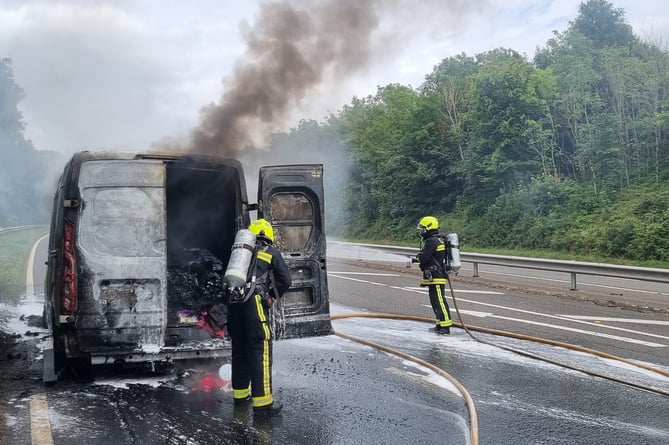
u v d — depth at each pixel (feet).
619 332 27.81
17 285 40.70
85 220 18.53
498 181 96.12
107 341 18.29
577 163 93.35
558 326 29.25
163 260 18.83
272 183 21.22
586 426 15.55
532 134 94.58
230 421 15.67
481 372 20.99
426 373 20.72
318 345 25.23
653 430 15.31
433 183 112.16
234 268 16.66
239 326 16.90
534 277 51.96
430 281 28.04
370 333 27.84
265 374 16.52
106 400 17.31
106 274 18.39
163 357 18.69
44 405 16.63
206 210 25.23
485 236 91.97
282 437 14.53
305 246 21.45
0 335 24.77
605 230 73.15
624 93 93.45
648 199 74.23
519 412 16.65
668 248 64.49
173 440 14.20
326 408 16.88
